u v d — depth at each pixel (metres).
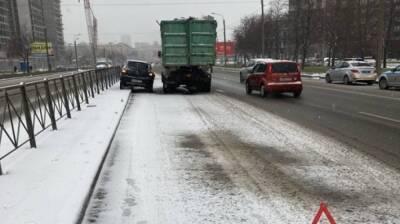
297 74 18.59
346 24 45.00
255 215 4.91
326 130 10.14
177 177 6.41
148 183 6.12
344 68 27.14
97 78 20.80
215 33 21.66
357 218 4.80
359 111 13.48
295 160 7.34
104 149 7.88
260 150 8.15
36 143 8.47
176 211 5.05
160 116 12.80
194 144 8.73
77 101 13.71
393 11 45.66
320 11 46.88
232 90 23.31
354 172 6.55
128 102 17.05
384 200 5.36
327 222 4.69
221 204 5.27
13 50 83.88
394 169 6.68
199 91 22.48
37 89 9.36
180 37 21.56
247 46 73.88
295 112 13.48
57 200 5.18
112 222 4.76
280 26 60.50
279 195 5.57
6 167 6.67
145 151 8.10
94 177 6.13
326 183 6.05
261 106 15.23
